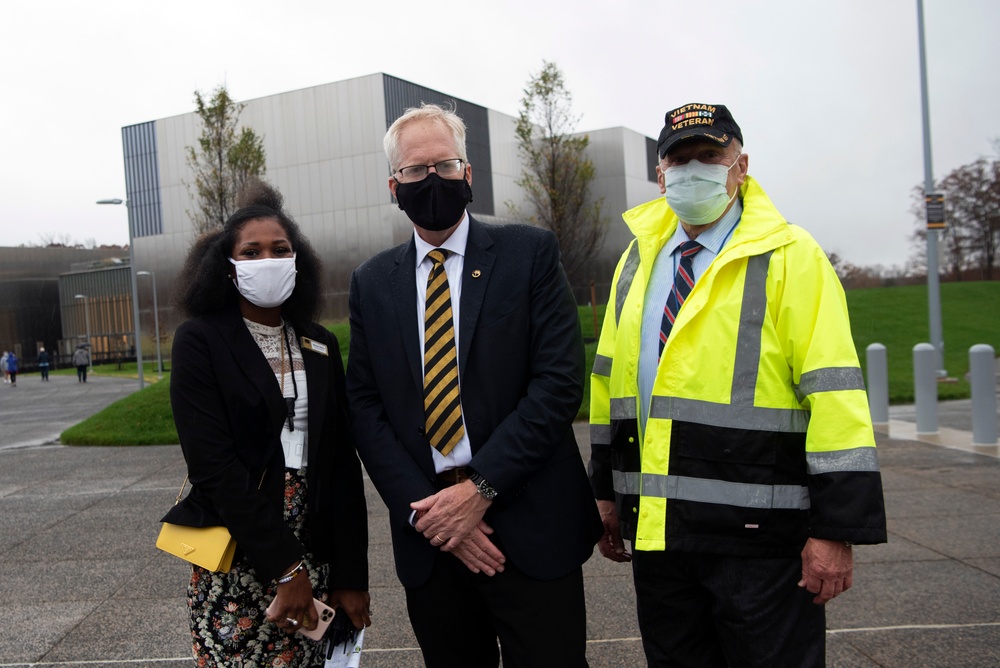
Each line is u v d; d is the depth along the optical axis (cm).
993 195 3756
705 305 231
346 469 260
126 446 1052
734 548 225
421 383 241
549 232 251
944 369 1496
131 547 536
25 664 350
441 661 250
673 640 246
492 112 4181
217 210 1741
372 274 259
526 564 234
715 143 233
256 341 241
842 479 209
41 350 4094
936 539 488
